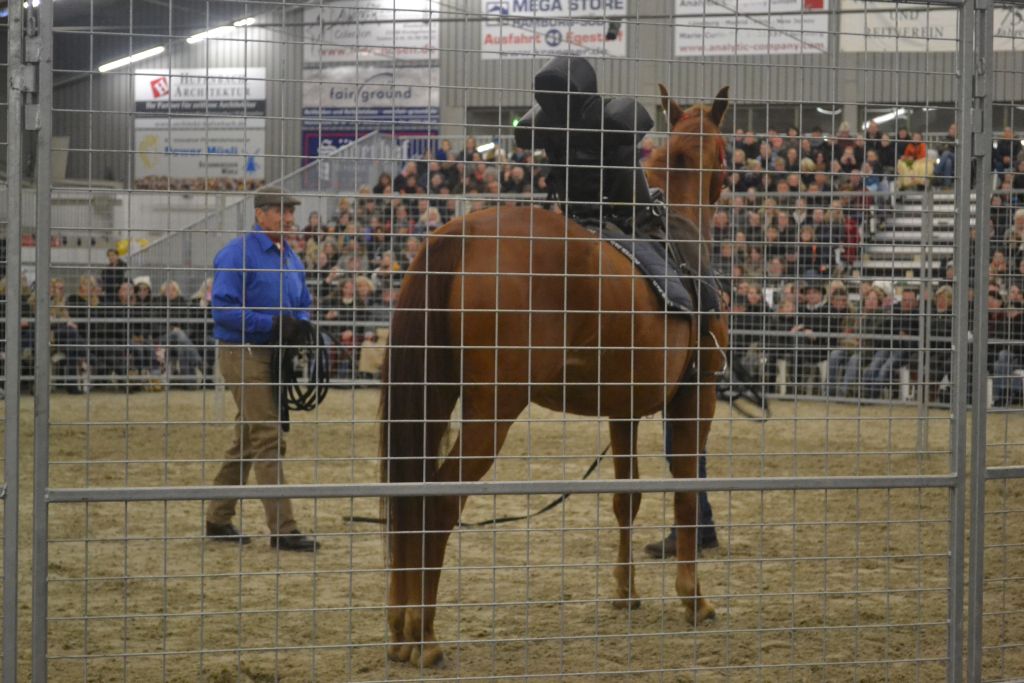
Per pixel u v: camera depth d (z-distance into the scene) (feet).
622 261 14.96
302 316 21.85
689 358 16.79
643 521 24.81
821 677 13.73
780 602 17.61
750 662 14.35
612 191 16.21
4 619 10.18
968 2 11.93
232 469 21.63
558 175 16.01
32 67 9.93
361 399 47.88
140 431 37.83
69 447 34.50
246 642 15.12
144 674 13.55
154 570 19.45
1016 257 15.85
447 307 13.43
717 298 16.88
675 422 17.04
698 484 11.30
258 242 21.11
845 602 17.61
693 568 16.51
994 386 16.58
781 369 43.52
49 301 10.03
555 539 22.47
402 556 12.84
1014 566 20.36
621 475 16.65
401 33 64.54
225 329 21.07
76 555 20.58
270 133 71.72
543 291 13.87
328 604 17.26
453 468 13.28
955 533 12.02
